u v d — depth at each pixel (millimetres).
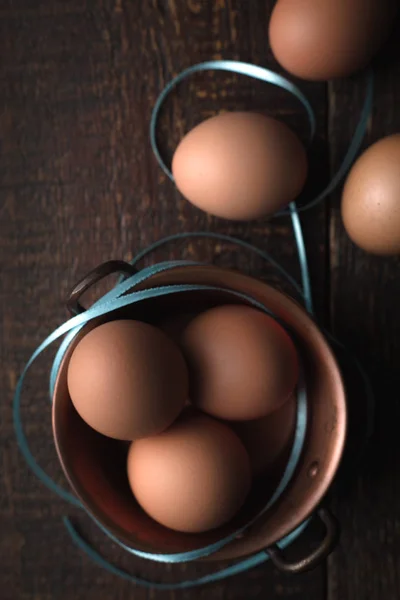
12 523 431
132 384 335
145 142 421
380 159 373
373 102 417
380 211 372
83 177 423
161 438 359
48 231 424
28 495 429
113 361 336
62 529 429
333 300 420
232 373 354
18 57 422
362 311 420
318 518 424
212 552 358
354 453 423
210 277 356
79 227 423
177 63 419
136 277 357
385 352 420
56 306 424
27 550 432
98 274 341
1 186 425
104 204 423
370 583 424
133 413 338
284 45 382
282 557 366
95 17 420
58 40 421
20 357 426
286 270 420
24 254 425
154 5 418
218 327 360
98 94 422
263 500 387
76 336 351
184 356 365
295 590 426
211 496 354
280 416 398
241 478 362
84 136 422
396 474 423
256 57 418
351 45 375
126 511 376
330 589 426
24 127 423
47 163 423
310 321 354
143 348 339
